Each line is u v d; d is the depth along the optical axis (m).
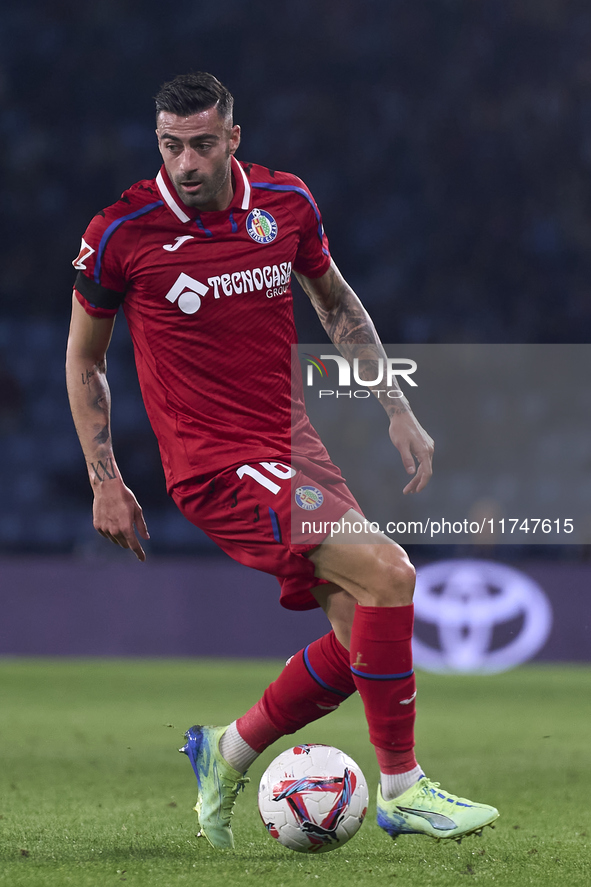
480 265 71.19
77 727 26.97
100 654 50.94
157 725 27.36
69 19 75.62
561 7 75.06
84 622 51.16
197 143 10.80
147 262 11.27
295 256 11.98
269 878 9.39
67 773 18.52
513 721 29.47
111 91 74.94
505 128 73.62
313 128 74.44
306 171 73.94
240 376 11.48
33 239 71.75
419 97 75.00
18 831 12.24
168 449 11.71
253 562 11.48
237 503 11.27
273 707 11.64
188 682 39.56
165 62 75.38
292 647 50.72
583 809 14.47
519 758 21.17
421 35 75.38
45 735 25.20
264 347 11.58
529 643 48.62
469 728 27.69
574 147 73.44
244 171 11.74
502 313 69.75
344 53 75.50
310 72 75.56
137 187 11.43
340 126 74.56
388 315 69.69
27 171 72.69
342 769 11.02
